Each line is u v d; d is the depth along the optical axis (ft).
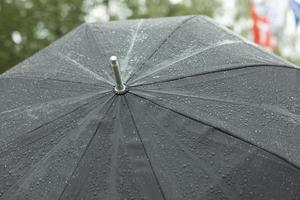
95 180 5.25
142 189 5.14
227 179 5.15
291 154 5.32
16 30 35.70
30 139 5.76
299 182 5.18
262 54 6.77
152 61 6.36
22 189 5.40
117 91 5.75
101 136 5.50
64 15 36.73
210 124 5.47
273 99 5.88
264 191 5.11
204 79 6.01
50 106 6.05
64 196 5.23
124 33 7.22
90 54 6.82
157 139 5.40
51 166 5.45
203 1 46.21
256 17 21.06
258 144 5.34
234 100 5.79
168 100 5.69
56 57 7.06
